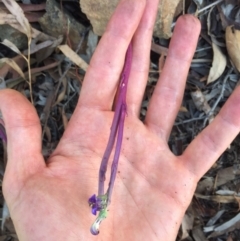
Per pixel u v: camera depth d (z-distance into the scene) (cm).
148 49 19
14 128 17
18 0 22
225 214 23
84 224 16
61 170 17
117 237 17
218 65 23
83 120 18
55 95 23
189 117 23
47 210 16
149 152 18
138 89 19
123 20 18
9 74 23
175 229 18
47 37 23
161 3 21
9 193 17
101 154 18
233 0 22
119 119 17
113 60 18
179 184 18
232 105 18
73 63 23
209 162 18
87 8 21
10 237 24
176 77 19
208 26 23
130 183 18
